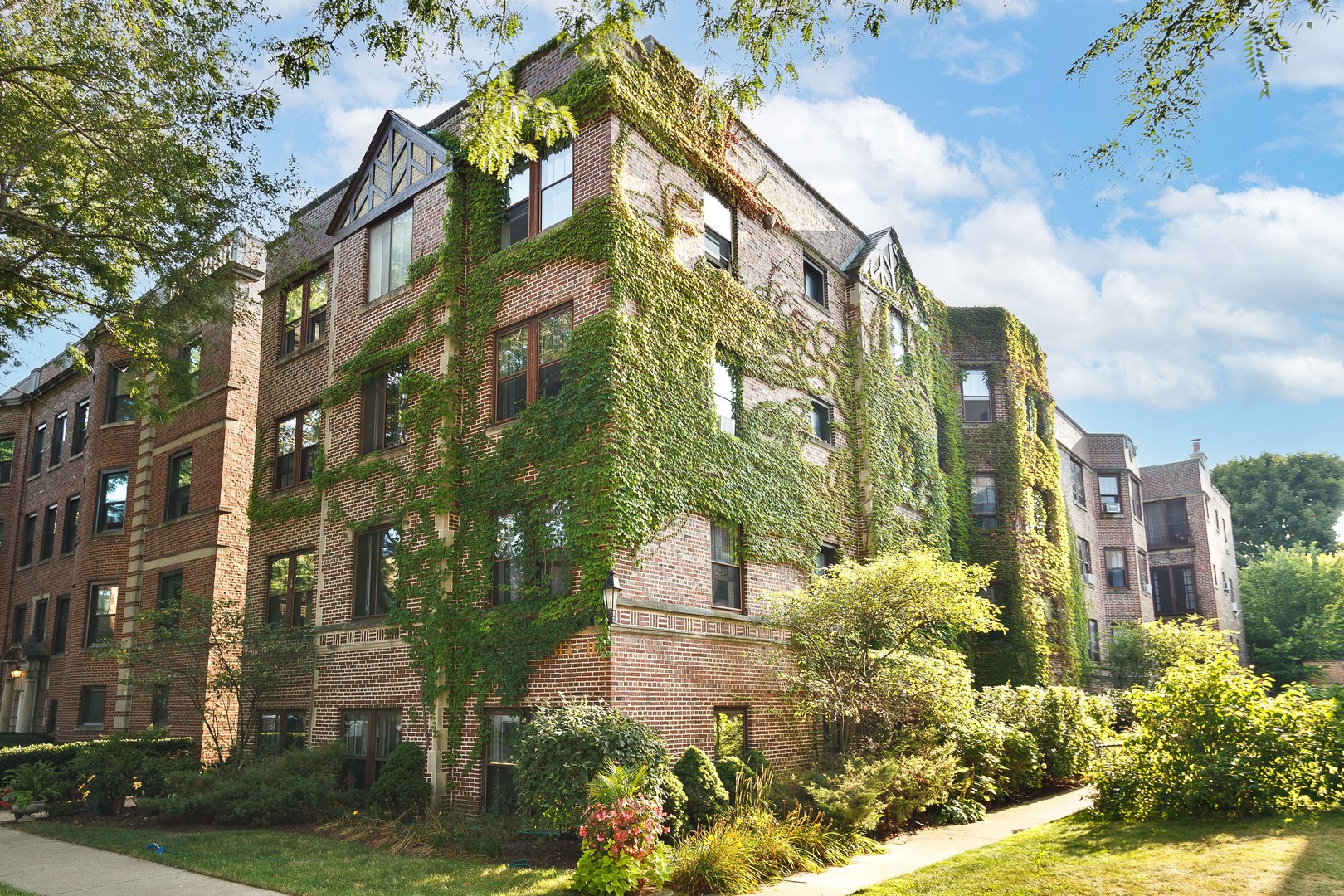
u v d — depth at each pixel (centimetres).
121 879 1011
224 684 1731
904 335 2411
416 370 1659
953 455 2580
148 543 2361
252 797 1394
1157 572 4388
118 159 1503
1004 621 2541
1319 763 1109
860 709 1426
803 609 1473
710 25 1008
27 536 3084
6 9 1440
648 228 1522
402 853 1152
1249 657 4850
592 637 1304
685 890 926
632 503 1357
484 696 1404
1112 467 3900
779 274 1919
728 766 1255
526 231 1608
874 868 1016
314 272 2050
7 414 3297
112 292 1546
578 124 1547
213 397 2250
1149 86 911
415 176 1789
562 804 1073
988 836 1203
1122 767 1191
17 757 1712
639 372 1429
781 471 1755
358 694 1620
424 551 1533
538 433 1442
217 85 1470
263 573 1956
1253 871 823
